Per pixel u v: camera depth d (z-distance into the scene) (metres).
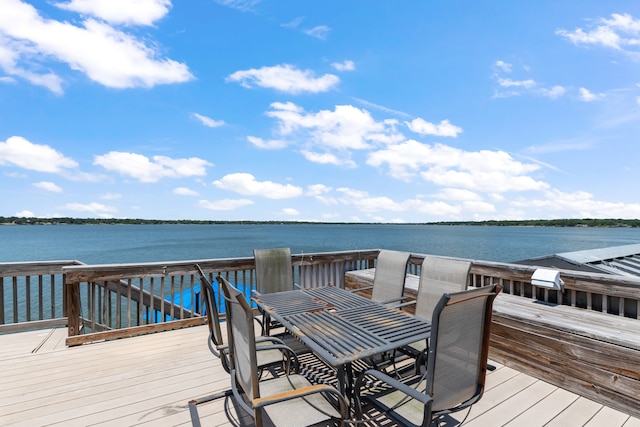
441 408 1.66
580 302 3.37
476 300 1.70
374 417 2.31
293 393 1.59
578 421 2.29
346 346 1.95
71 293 3.73
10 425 2.23
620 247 7.14
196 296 5.04
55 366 3.17
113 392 2.69
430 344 1.56
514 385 2.81
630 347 2.35
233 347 1.97
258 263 4.22
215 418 2.32
